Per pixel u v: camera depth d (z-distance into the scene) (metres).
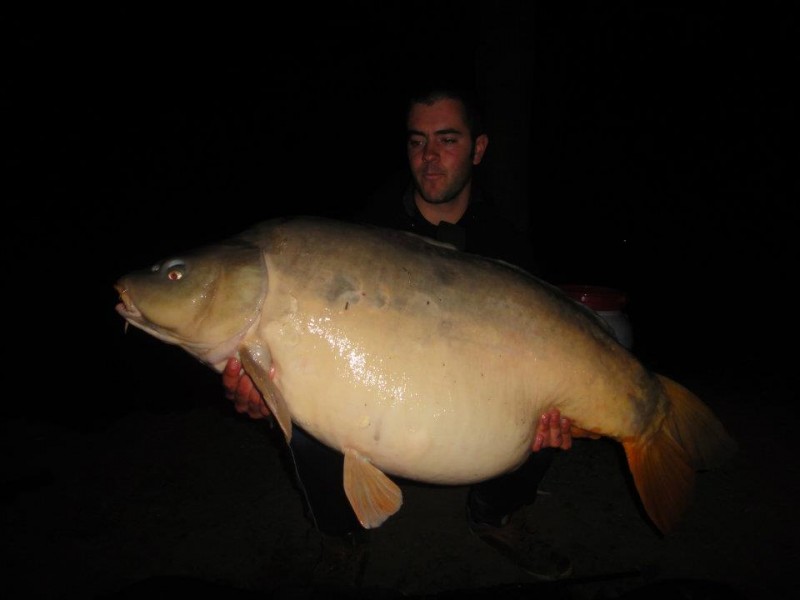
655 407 2.63
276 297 2.23
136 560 2.92
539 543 2.99
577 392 2.45
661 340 7.63
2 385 5.95
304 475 2.78
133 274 2.36
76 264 12.20
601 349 2.50
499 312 2.33
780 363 6.17
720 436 2.74
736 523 3.22
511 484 2.91
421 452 2.21
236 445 4.04
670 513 2.66
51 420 4.93
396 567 2.93
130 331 7.85
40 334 7.81
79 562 2.89
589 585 2.78
